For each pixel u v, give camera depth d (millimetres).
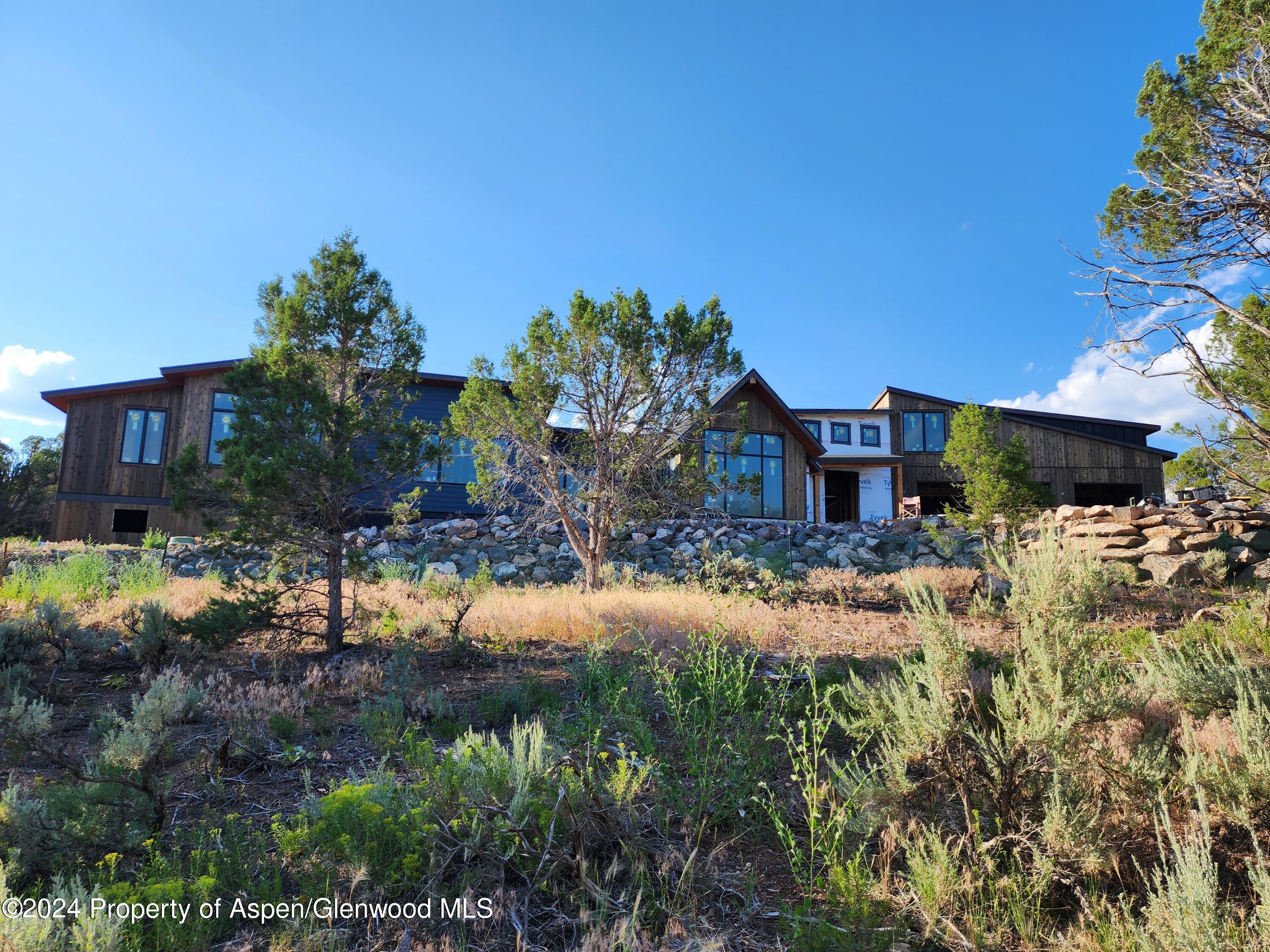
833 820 3475
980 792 3586
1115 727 4094
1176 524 12898
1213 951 2422
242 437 7754
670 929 2941
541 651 8234
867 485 28484
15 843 3273
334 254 8492
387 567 14617
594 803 3541
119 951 2621
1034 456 27766
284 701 5699
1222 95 8281
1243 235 8164
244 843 3510
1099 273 8273
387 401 8789
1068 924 2949
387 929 2982
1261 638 6438
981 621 6504
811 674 5098
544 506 14711
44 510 26750
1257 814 3277
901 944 2848
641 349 12648
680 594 11586
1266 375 9836
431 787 3756
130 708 5855
